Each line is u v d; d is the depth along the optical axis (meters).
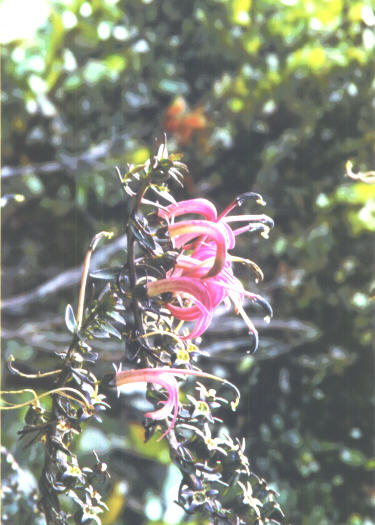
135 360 0.71
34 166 2.14
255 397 2.18
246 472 0.74
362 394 2.23
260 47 2.17
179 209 0.69
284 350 2.14
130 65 2.09
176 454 0.71
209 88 2.24
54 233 2.26
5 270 2.19
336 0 2.15
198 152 2.21
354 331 2.23
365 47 2.19
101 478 0.74
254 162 2.24
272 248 2.13
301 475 2.16
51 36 1.83
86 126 2.14
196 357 0.73
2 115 1.97
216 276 0.69
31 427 0.73
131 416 1.98
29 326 1.93
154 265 0.68
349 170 0.81
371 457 2.21
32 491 1.02
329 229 2.17
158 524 1.94
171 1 2.18
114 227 2.18
